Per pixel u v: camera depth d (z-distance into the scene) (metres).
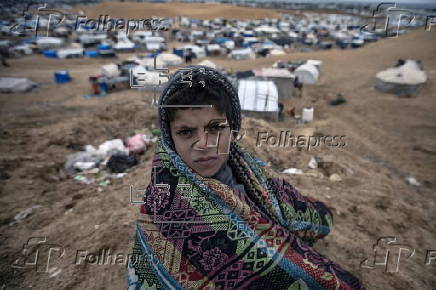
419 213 6.11
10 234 4.84
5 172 7.66
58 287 3.45
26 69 34.81
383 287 3.37
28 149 9.57
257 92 18.45
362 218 5.09
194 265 1.08
